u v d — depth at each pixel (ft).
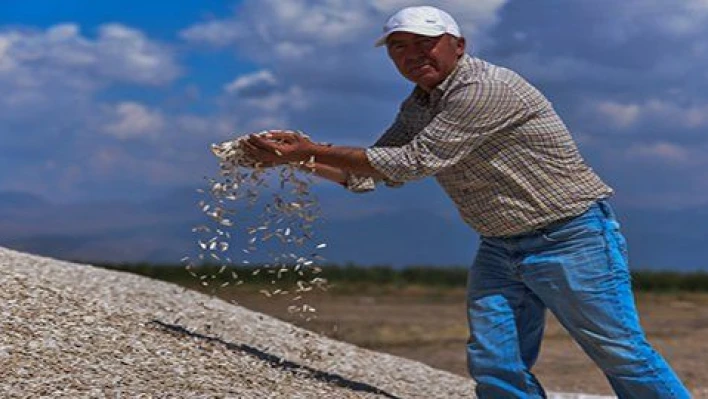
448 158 17.78
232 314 27.86
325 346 26.89
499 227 18.21
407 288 80.74
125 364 19.85
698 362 40.55
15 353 19.27
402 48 17.70
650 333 52.70
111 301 25.52
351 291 77.82
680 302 74.69
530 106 17.61
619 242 18.13
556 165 17.78
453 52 17.74
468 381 26.35
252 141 18.95
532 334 19.02
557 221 17.88
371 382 23.85
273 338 26.13
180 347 21.81
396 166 17.93
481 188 18.10
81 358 19.70
